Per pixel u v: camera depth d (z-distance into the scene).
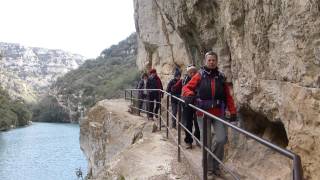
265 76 6.17
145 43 23.66
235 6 7.02
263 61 6.19
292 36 5.02
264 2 5.88
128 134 14.61
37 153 60.06
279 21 5.44
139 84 17.31
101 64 148.38
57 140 77.50
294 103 5.11
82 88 134.62
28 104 158.50
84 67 155.25
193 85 6.48
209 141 6.06
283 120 5.58
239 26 7.03
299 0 4.73
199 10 9.26
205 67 6.49
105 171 9.98
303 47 4.76
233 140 7.28
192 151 9.00
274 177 6.11
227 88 6.49
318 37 4.44
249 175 6.60
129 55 146.00
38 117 145.12
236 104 7.70
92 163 19.20
